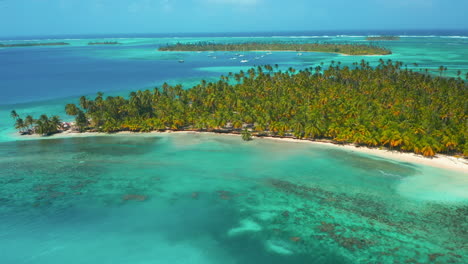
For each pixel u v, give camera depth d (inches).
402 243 2119.8
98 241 2284.7
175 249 2193.7
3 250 2206.0
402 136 3373.5
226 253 2137.1
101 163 3489.2
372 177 2965.1
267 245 2187.5
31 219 2524.6
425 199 2583.7
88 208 2657.5
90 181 3097.9
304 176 3051.2
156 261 2091.5
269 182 2979.8
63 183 3063.5
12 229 2411.4
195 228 2391.7
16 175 3228.3
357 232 2245.3
